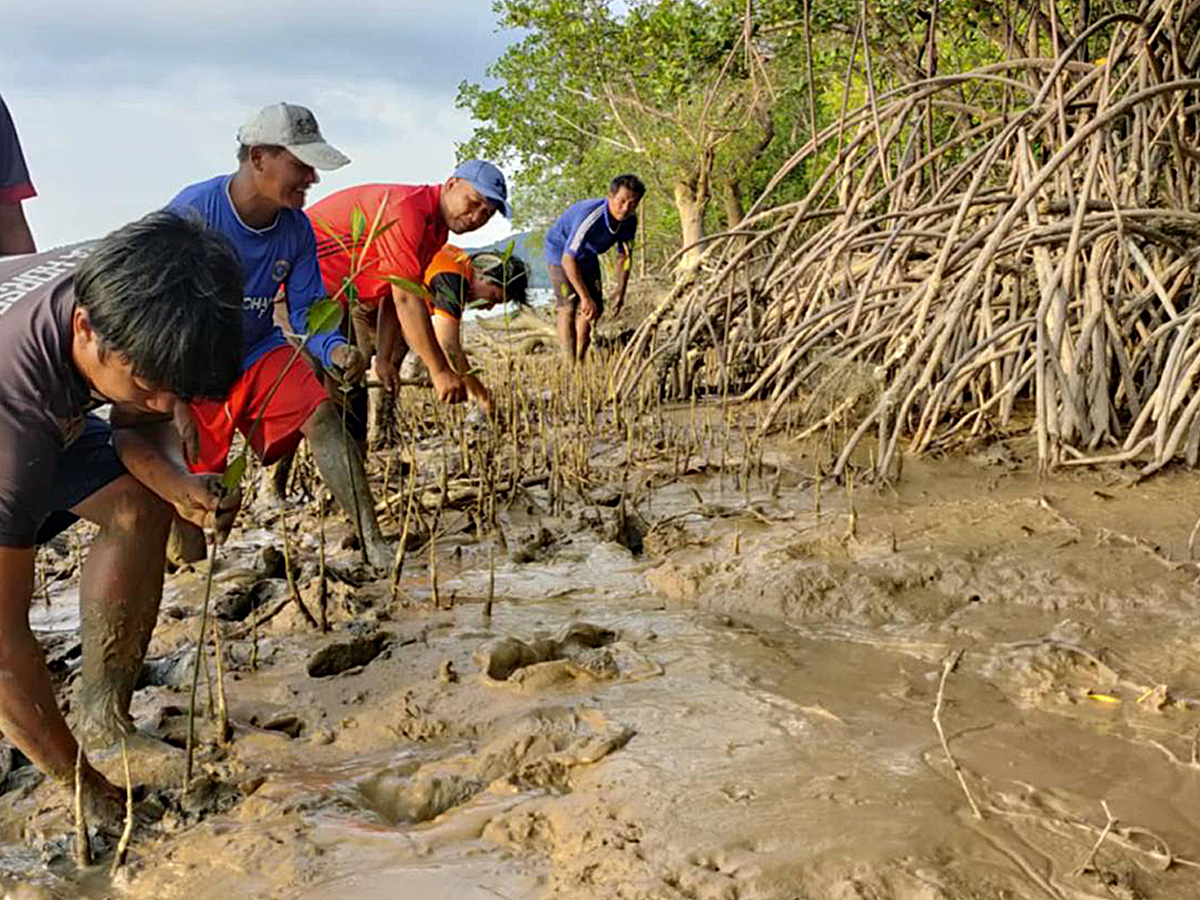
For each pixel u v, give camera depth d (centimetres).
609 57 1526
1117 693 264
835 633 319
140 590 256
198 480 250
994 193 593
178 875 208
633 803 217
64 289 208
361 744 261
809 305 677
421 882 198
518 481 500
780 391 641
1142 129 600
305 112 372
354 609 350
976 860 192
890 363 507
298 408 392
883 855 193
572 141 1983
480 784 239
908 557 361
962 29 878
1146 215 531
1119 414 553
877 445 552
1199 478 452
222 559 429
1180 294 573
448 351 560
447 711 272
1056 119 596
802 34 895
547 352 1220
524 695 278
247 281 382
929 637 310
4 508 206
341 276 462
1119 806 210
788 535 404
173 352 193
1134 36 600
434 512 461
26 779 246
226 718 259
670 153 1770
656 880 191
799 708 261
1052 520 399
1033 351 560
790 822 206
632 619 336
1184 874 189
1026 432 552
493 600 360
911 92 778
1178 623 306
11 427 205
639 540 442
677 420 683
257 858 209
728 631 320
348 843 213
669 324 838
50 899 203
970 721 251
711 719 257
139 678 307
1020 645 292
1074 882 186
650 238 2145
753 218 762
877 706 262
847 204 758
